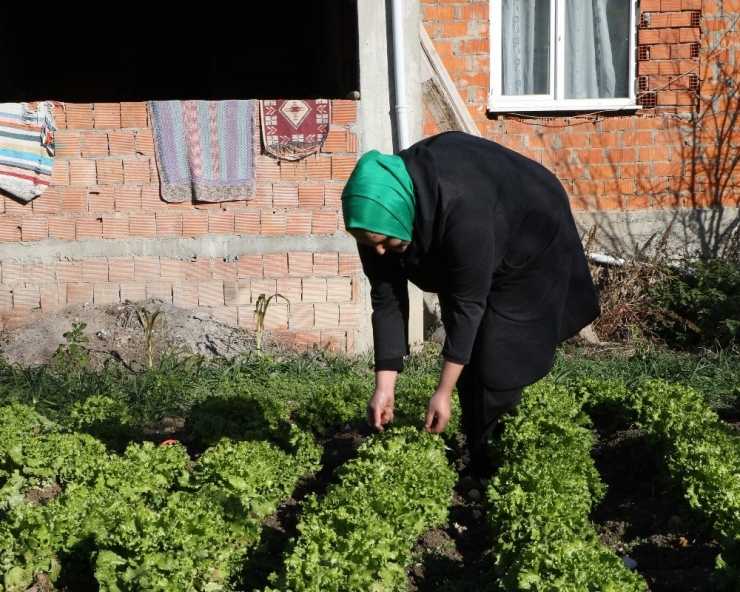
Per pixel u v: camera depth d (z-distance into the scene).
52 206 8.48
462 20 10.14
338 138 8.63
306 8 14.06
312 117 8.56
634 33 10.37
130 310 8.55
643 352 8.96
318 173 8.66
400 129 8.63
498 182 4.31
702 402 7.07
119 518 4.41
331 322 8.86
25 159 8.33
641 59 10.36
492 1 10.33
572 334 5.19
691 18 10.27
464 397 5.47
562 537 4.25
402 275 4.55
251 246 8.70
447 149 4.28
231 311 8.76
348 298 8.84
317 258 8.77
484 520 5.21
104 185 8.49
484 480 5.52
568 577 3.85
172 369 7.85
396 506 4.66
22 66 13.66
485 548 4.92
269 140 8.55
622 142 10.42
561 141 10.41
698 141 10.43
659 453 5.85
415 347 8.95
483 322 4.90
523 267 4.66
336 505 4.63
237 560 4.52
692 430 5.70
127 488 4.99
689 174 10.45
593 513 5.42
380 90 8.65
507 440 5.62
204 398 7.39
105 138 8.44
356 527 4.30
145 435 6.56
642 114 10.41
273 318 8.80
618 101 10.42
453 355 4.21
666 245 10.40
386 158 4.08
